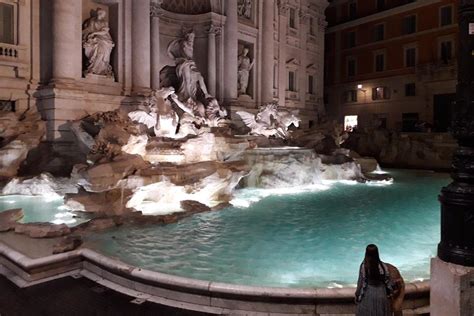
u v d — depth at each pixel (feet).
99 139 47.06
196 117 70.18
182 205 41.63
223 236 32.04
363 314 13.85
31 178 48.96
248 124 74.59
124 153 43.42
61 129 58.65
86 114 62.08
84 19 67.36
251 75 98.32
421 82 115.75
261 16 98.78
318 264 25.79
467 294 14.14
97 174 37.96
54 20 59.52
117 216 35.91
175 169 44.06
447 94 110.73
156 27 76.13
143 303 20.01
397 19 121.60
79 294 21.12
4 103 58.70
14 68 59.77
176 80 82.99
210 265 25.34
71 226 33.45
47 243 27.78
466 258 14.23
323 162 73.31
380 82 127.13
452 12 108.58
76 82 62.23
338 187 63.05
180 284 20.29
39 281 22.85
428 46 114.52
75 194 39.45
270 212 41.98
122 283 22.33
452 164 14.90
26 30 60.90
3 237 29.17
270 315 18.81
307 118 120.98
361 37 131.85
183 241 30.40
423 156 97.04
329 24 143.23
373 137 108.47
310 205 46.57
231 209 43.04
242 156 60.64
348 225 36.63
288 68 114.01
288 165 61.41
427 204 47.93
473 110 13.88
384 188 62.08
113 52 69.56
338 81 140.15
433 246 30.14
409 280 22.88
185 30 84.94
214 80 86.22
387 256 27.55
